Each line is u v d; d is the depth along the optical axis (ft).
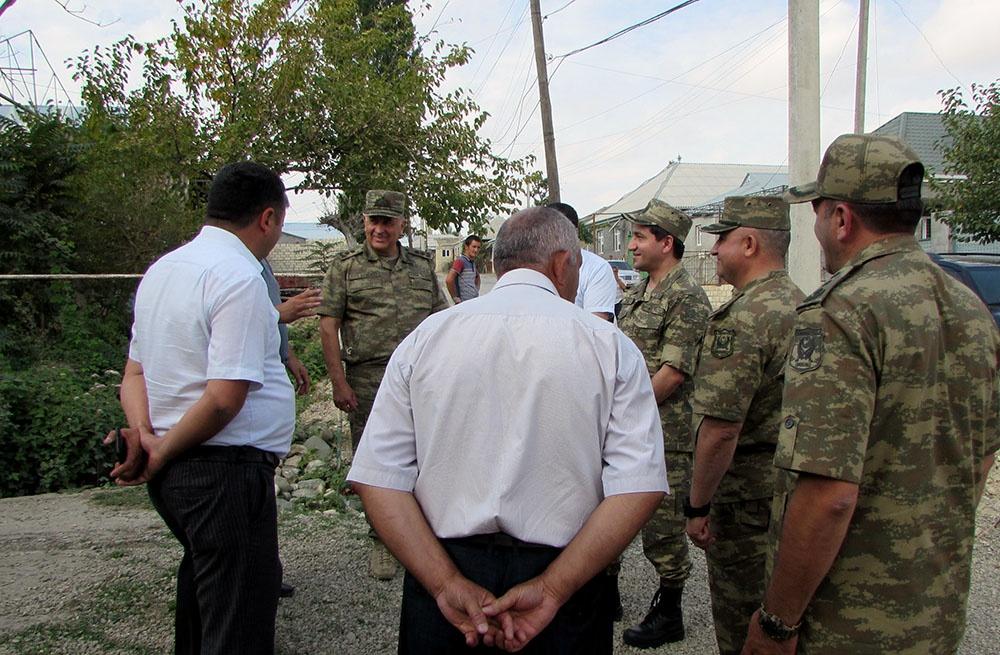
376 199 13.14
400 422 6.01
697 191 140.87
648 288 11.69
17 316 33.04
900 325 5.25
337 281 13.26
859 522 5.40
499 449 5.74
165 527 15.16
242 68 39.04
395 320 13.25
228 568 7.80
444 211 41.55
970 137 44.55
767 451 8.21
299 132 40.14
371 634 10.98
